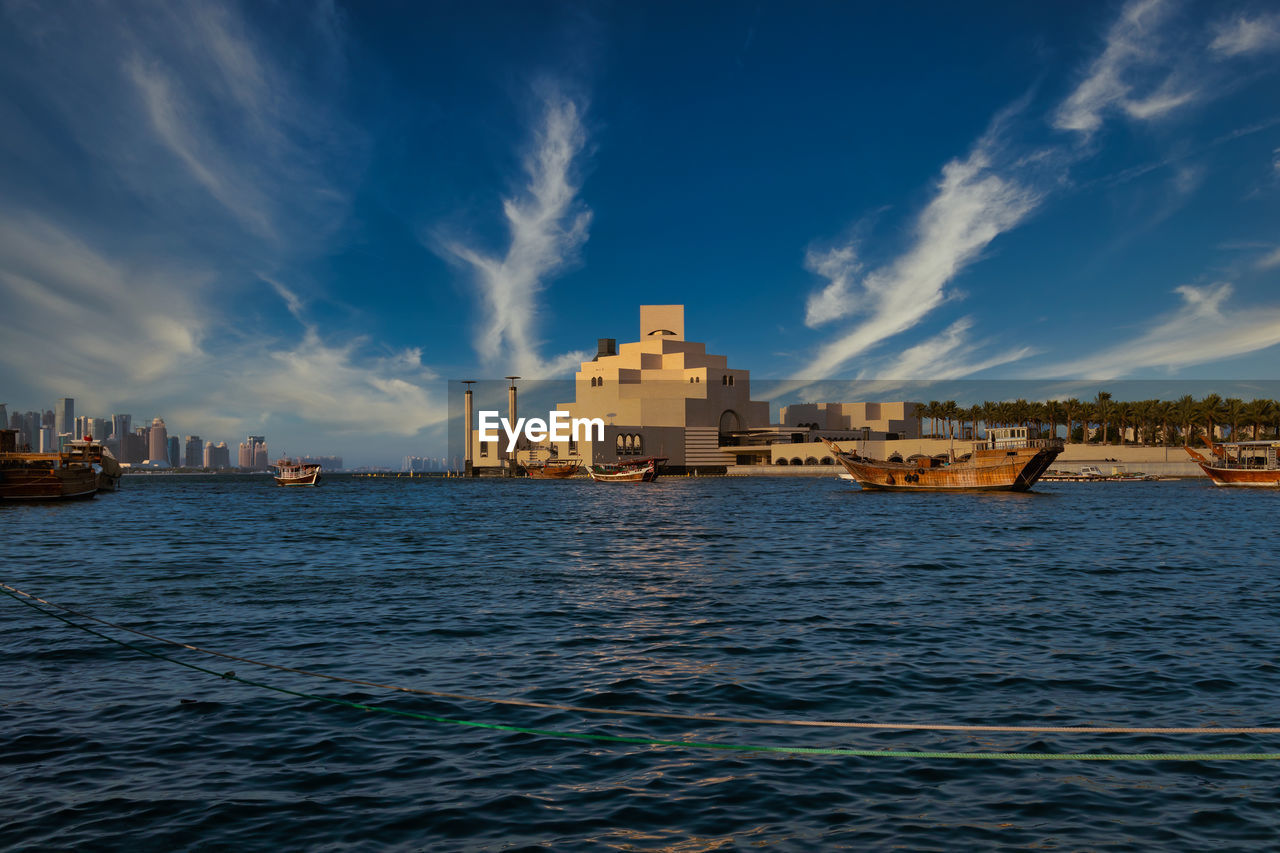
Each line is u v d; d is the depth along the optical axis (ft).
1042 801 37.52
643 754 43.80
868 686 56.34
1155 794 38.22
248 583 110.32
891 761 42.73
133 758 43.14
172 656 66.90
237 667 62.85
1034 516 239.50
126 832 34.63
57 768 41.75
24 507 337.52
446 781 40.11
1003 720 49.06
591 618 82.38
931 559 132.05
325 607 90.43
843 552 143.64
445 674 60.49
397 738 46.34
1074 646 68.18
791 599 93.20
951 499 350.64
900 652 66.39
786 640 71.15
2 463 357.20
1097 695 53.83
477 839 34.06
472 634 75.00
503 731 47.52
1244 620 78.69
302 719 49.75
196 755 43.57
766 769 41.63
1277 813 36.01
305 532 201.36
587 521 234.58
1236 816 35.76
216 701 53.52
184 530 209.97
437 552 150.41
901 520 226.17
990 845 33.24
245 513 291.38
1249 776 40.34
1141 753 43.45
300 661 65.00
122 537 188.85
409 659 65.41
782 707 51.93
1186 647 67.36
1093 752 43.65
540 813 36.50
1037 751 43.86
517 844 33.63
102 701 53.47
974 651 66.64
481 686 57.16
